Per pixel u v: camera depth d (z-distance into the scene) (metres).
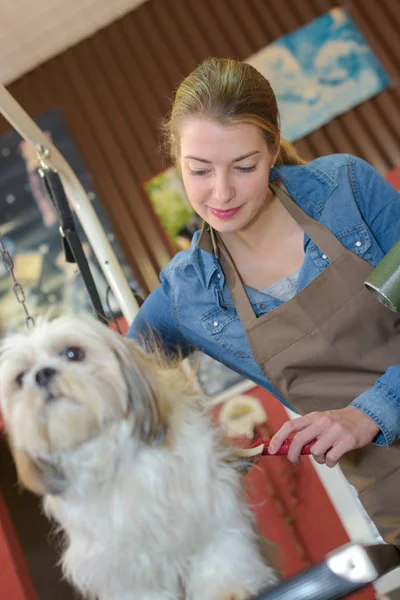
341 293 1.48
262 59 4.61
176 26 4.77
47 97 4.76
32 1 4.39
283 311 1.50
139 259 4.33
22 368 1.24
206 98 1.35
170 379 1.38
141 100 4.66
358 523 3.39
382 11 4.57
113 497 1.22
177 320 1.67
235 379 3.70
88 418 1.18
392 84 4.44
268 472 3.62
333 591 0.89
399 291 1.08
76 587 1.46
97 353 1.23
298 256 1.56
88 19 4.73
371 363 1.48
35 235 4.36
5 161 4.54
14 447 1.26
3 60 4.73
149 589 1.23
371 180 1.55
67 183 1.84
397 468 1.46
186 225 4.35
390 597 2.66
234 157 1.35
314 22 4.61
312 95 4.50
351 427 1.32
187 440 1.26
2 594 3.36
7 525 3.47
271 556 1.35
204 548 1.23
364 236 1.49
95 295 1.64
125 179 4.51
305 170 1.58
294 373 1.53
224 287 1.59
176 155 1.57
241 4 4.73
